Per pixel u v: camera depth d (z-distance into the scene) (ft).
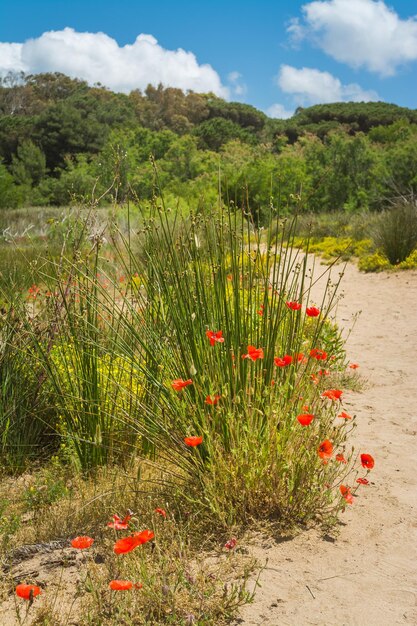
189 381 9.78
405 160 84.74
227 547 8.68
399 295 36.37
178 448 11.09
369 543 9.71
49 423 14.02
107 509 10.46
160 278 11.63
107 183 71.00
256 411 10.83
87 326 13.05
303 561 9.11
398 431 15.24
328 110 289.94
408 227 45.96
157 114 330.54
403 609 8.00
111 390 12.98
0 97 306.55
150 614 7.65
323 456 9.58
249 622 7.66
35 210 79.05
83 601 8.09
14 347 13.71
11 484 12.34
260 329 11.59
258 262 12.05
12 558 9.34
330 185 92.73
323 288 40.22
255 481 10.17
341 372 20.21
